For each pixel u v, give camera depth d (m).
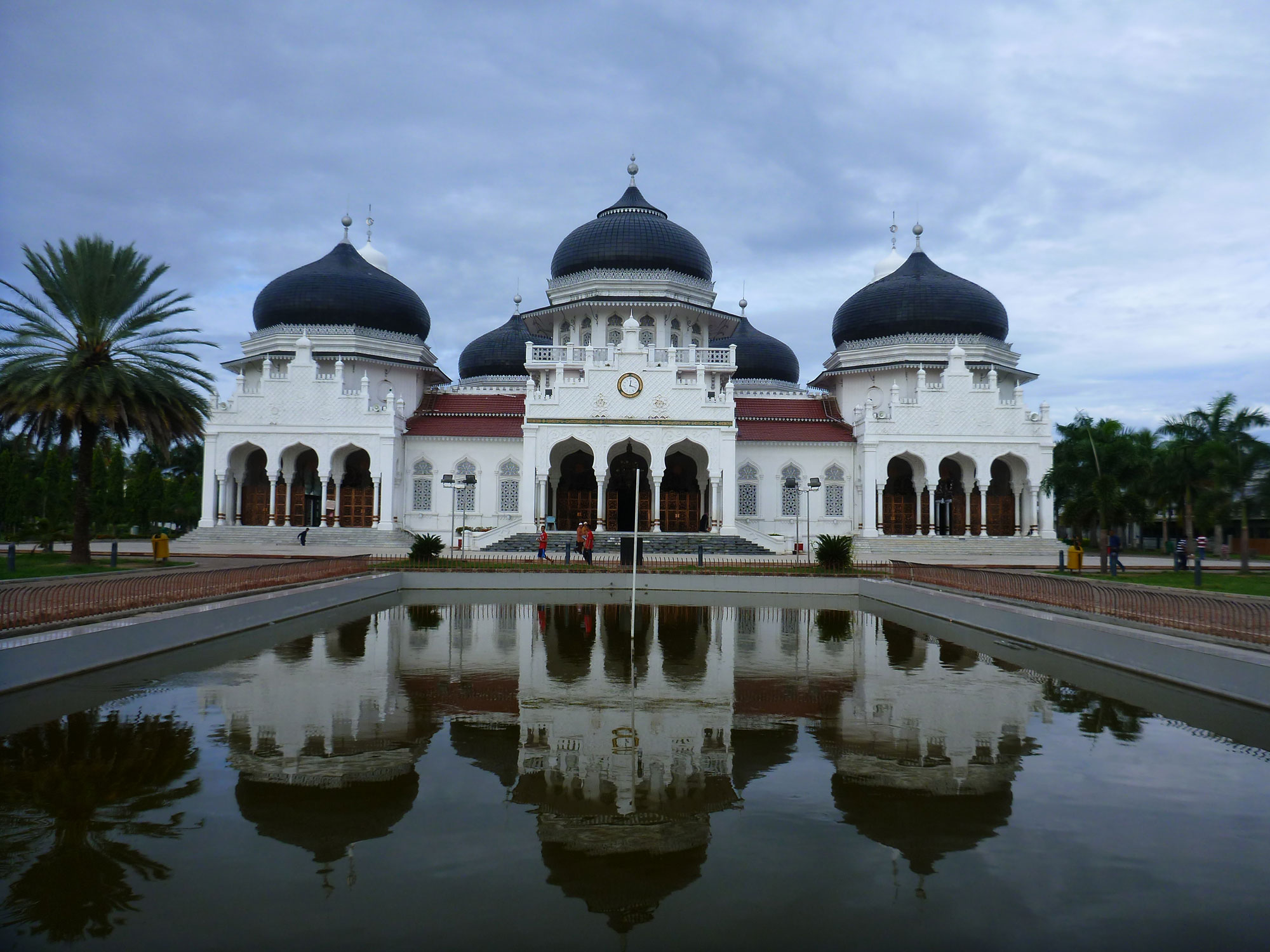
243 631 17.62
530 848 6.66
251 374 49.06
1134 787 8.17
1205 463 33.16
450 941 5.23
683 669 13.94
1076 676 13.49
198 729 9.88
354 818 7.24
